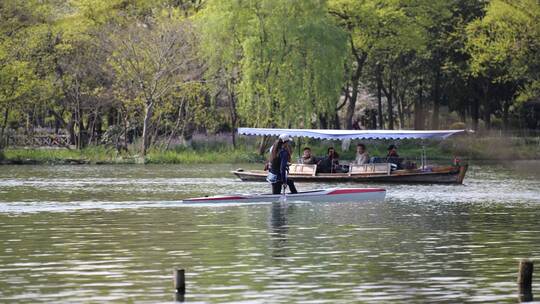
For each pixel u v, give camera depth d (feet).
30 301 170.30
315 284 185.26
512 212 317.63
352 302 169.89
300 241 242.58
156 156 652.48
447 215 306.76
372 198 366.43
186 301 170.30
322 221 288.10
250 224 279.49
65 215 302.25
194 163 655.35
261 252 223.92
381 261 211.41
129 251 225.56
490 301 170.81
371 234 256.52
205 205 337.93
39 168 587.68
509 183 472.03
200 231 262.67
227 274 195.42
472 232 261.24
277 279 189.98
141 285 184.03
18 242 239.91
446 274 195.72
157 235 254.06
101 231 262.06
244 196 345.31
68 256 217.77
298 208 329.93
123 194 386.52
